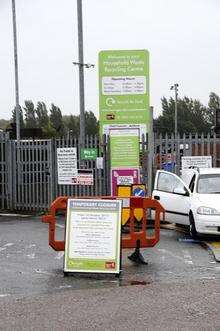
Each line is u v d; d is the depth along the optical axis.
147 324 6.51
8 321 6.70
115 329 6.35
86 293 8.03
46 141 18.61
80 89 19.03
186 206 13.53
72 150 17.67
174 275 9.22
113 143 15.85
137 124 16.14
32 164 19.02
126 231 11.92
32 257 10.83
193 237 12.95
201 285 8.40
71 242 9.20
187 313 6.92
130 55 15.98
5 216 17.86
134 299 7.64
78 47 19.25
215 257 10.63
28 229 14.80
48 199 18.66
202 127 94.56
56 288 8.38
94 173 17.89
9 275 9.28
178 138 17.88
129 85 16.08
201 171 14.23
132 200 10.18
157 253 11.25
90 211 9.23
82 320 6.70
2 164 19.59
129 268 9.80
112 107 16.19
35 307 7.30
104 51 16.06
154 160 17.53
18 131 30.47
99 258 9.12
